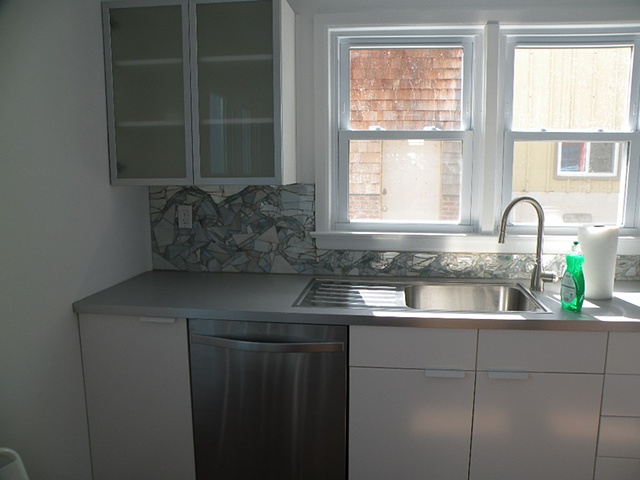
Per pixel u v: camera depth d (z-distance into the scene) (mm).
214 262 2508
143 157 2186
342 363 1856
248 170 2131
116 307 1930
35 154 1746
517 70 2309
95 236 2105
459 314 1821
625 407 1801
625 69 2277
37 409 1774
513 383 1815
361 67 2348
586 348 1773
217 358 1915
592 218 2461
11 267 1646
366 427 1887
